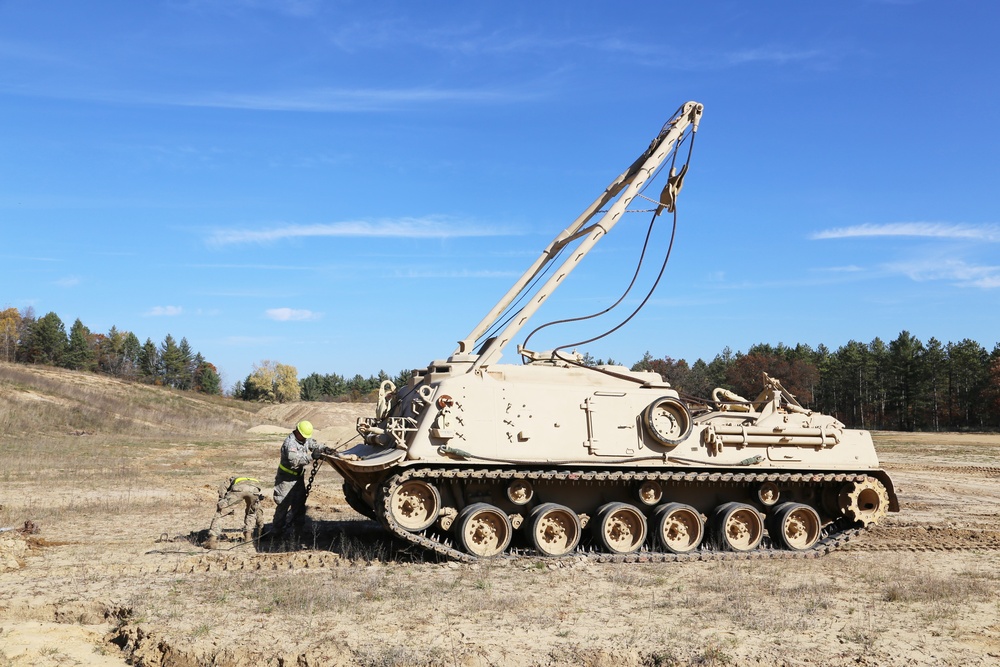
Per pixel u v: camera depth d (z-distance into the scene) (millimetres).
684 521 15547
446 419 14438
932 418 103125
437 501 14328
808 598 11484
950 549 16234
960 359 101250
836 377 106125
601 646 8953
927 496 26641
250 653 8586
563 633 9484
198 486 25516
